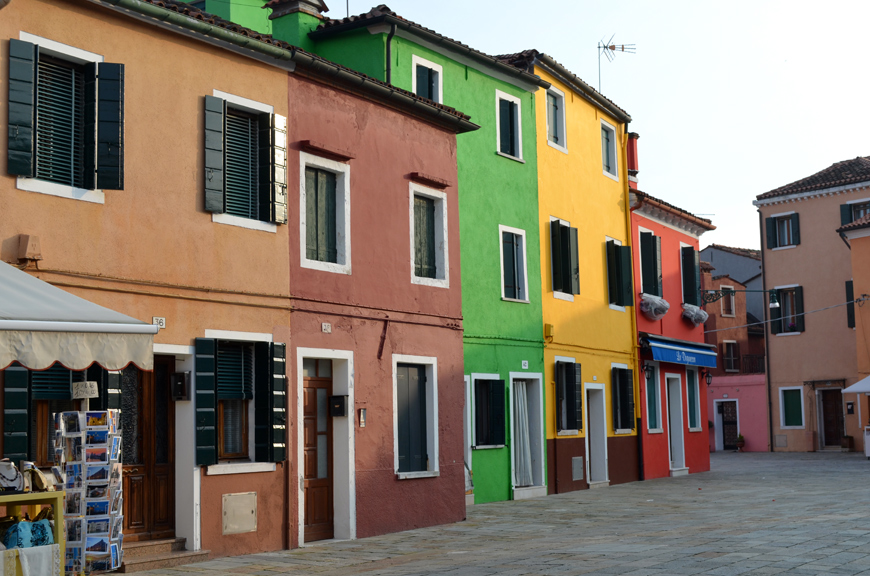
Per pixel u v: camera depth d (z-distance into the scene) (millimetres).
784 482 23438
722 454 41469
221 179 12297
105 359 8125
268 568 10961
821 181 41469
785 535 12250
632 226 26797
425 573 9984
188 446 11734
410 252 15797
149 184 11430
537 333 21281
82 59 10812
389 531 14719
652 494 20734
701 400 30438
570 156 23594
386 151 15406
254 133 13180
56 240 10328
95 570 9398
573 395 22453
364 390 14531
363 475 14352
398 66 17875
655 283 27422
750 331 48844
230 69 12688
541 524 15281
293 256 13422
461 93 19500
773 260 42438
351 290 14414
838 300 40438
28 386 9945
